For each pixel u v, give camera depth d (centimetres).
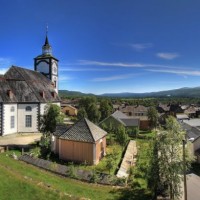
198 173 4409
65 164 4328
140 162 4253
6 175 2680
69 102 16925
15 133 6019
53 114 5134
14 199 2212
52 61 7881
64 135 4591
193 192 2803
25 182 2602
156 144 2688
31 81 6719
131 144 6450
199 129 7250
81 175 3428
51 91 7200
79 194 2772
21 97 6147
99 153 4666
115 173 3950
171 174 2594
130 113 13275
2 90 5862
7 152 4241
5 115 5747
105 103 10844
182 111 15375
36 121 6281
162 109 16375
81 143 4456
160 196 2733
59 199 2425
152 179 2731
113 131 7569
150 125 9869
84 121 4784
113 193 2983
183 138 2652
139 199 2841
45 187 2627
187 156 2669
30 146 4791
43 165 3650
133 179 3681
